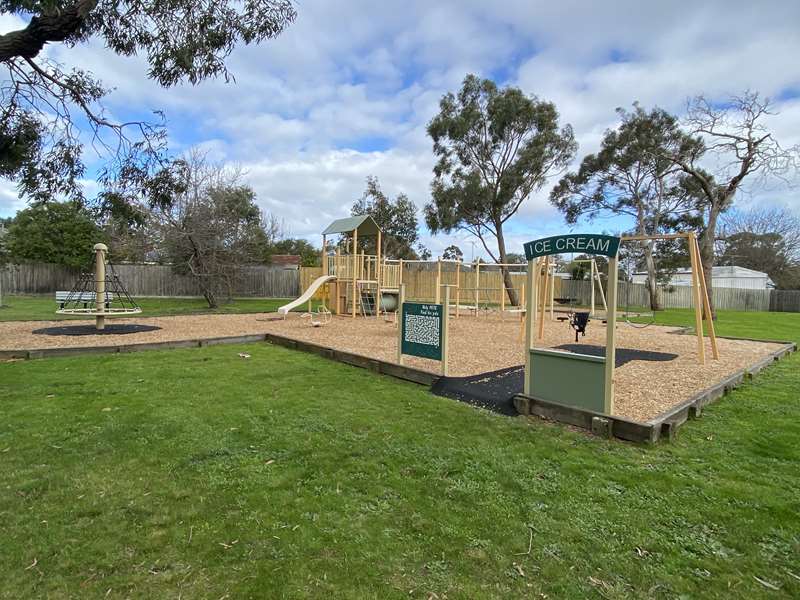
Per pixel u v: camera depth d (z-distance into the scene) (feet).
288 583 6.14
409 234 107.96
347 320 43.04
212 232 53.72
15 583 6.01
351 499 8.56
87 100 19.30
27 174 19.13
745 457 10.94
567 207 78.95
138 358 22.30
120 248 60.03
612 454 11.05
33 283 75.05
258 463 10.14
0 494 8.45
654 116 66.90
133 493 8.61
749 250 115.96
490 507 8.38
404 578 6.30
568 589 6.14
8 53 14.85
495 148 67.92
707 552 7.07
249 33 17.07
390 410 14.37
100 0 15.85
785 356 26.32
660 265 76.54
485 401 15.10
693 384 17.87
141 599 5.77
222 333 31.91
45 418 12.87
